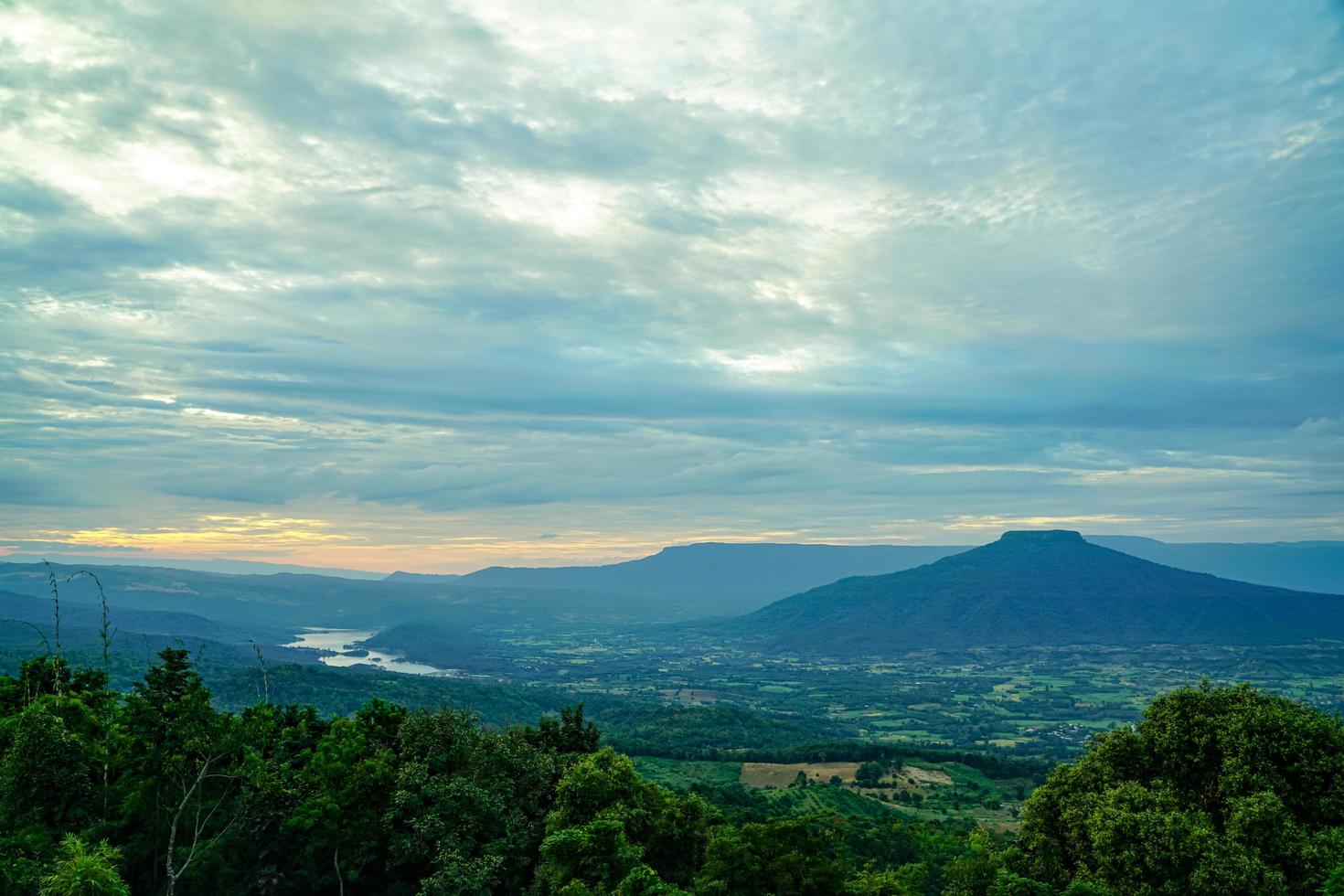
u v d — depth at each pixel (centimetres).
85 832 3728
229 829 4162
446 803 4500
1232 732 3784
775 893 3934
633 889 3541
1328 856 3198
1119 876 3497
